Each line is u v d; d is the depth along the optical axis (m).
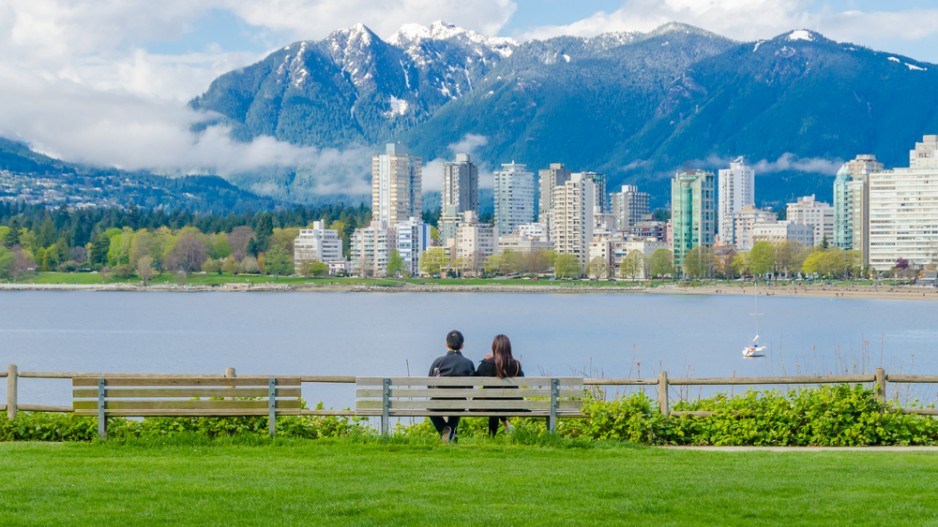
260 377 27.02
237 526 17.95
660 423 28.52
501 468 23.66
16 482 21.56
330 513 18.95
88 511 18.95
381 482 21.83
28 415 28.50
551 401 27.42
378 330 184.00
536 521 18.41
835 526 18.23
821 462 24.78
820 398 28.67
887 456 25.88
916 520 18.56
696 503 19.95
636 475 22.75
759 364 125.06
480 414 27.23
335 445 26.69
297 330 182.88
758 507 19.59
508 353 27.50
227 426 27.88
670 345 155.25
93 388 26.78
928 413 28.66
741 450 26.98
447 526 18.03
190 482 21.70
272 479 22.09
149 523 18.16
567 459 25.03
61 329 185.88
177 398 28.41
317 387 75.69
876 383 28.94
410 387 27.73
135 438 26.86
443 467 23.77
